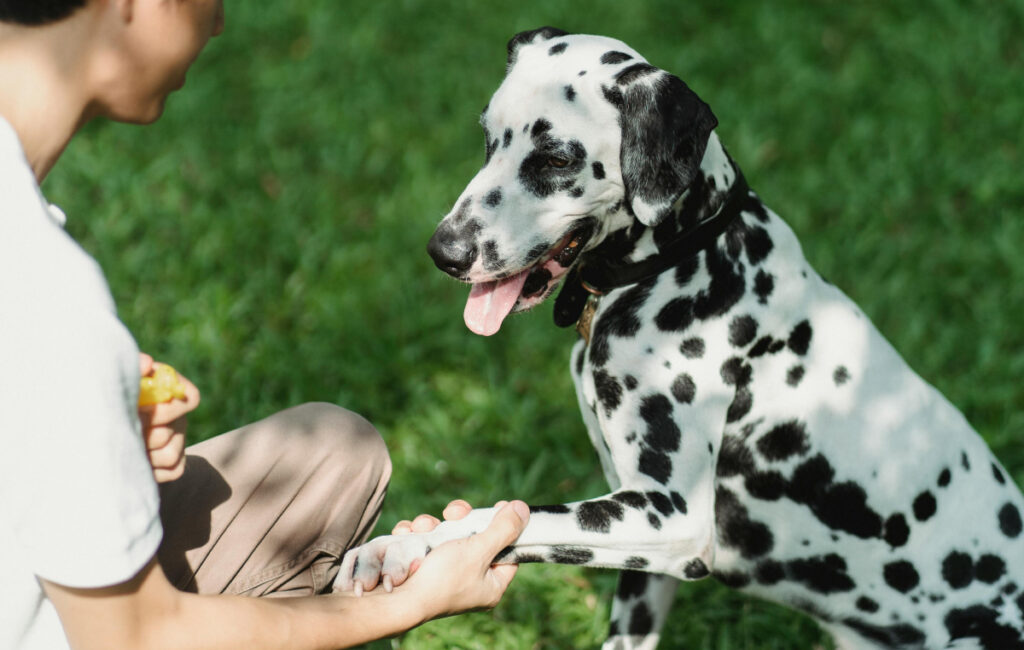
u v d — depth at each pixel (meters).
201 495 2.16
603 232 2.71
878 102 6.59
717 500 2.79
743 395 2.69
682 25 7.50
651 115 2.51
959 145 6.13
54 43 1.60
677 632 3.45
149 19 1.64
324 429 2.25
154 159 5.93
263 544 2.19
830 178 5.88
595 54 2.63
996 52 6.95
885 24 7.44
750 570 2.89
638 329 2.67
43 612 1.68
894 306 4.94
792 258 2.78
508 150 2.67
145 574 1.59
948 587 2.80
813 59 7.10
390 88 6.69
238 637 1.70
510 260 2.65
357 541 2.38
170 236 5.26
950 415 2.88
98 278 1.55
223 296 4.75
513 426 4.26
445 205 5.53
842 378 2.74
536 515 2.42
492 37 7.22
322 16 7.31
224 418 4.17
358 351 4.57
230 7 7.50
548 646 3.40
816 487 2.73
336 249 5.23
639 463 2.62
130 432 1.53
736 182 2.74
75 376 1.46
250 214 5.44
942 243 5.41
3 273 1.48
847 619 2.88
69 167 5.65
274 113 6.42
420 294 4.98
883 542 2.76
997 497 2.86
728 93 6.60
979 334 4.80
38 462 1.45
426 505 3.85
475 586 2.09
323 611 1.85
